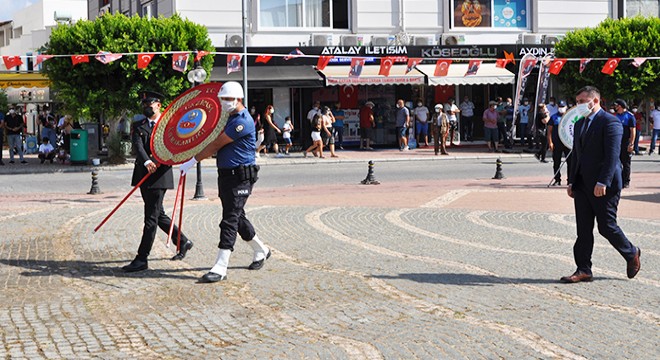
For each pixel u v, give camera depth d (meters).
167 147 8.81
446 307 7.02
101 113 27.14
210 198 16.53
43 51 27.84
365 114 30.89
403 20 32.28
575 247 8.05
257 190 18.25
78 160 26.89
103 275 8.77
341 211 13.98
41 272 8.96
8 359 5.80
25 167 26.28
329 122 28.27
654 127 27.67
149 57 22.42
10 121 27.75
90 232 11.82
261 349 5.90
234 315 6.94
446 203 15.15
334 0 31.95
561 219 12.72
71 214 13.98
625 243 7.86
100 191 18.14
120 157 26.97
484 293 7.54
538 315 6.69
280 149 30.66
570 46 28.94
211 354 5.82
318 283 8.12
